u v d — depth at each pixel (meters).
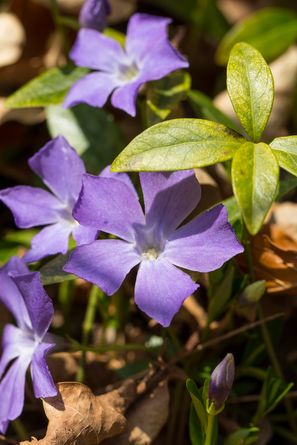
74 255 0.18
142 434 0.20
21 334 0.20
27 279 0.19
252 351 0.22
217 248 0.18
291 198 0.24
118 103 0.20
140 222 0.19
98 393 0.21
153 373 0.20
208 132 0.18
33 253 0.20
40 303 0.19
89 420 0.19
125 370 0.21
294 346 0.23
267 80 0.19
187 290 0.18
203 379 0.21
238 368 0.21
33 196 0.20
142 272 0.18
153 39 0.21
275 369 0.21
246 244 0.20
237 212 0.20
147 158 0.18
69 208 0.20
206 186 0.21
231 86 0.19
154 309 0.18
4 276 0.20
